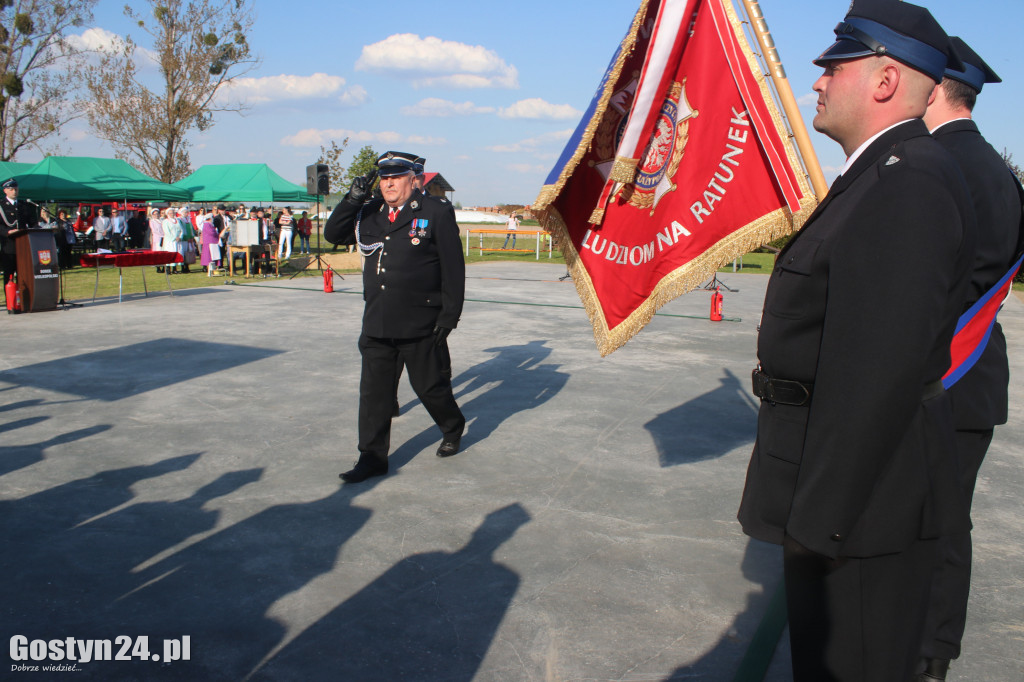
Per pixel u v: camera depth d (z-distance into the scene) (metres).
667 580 3.33
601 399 6.45
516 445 5.18
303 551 3.54
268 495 4.22
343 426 5.52
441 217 4.44
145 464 4.68
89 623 2.91
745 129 2.74
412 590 3.21
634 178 2.96
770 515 1.77
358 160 31.08
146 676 2.58
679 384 7.02
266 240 18.91
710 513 4.07
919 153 1.54
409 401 6.27
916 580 1.63
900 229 1.45
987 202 2.24
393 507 4.09
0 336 8.90
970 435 2.44
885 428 1.43
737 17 2.65
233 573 3.32
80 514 3.91
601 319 3.05
